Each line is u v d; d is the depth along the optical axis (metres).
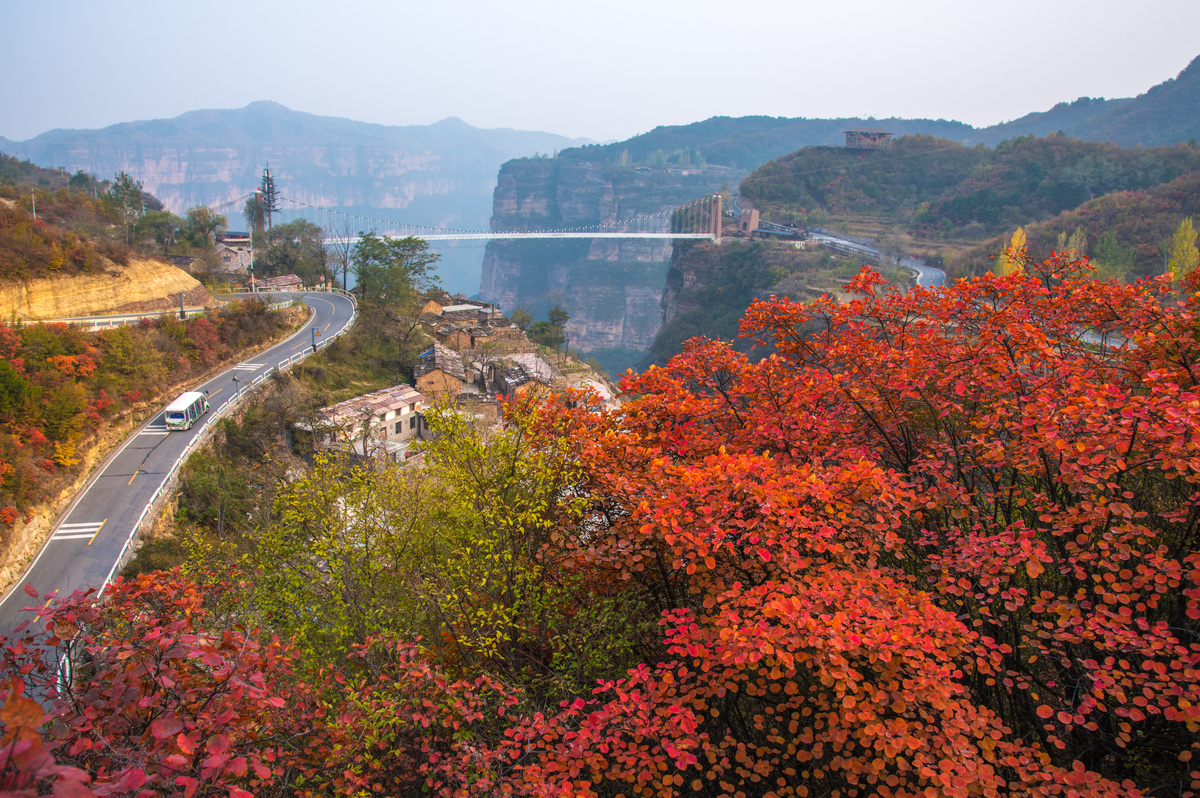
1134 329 11.02
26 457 33.47
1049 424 8.24
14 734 3.38
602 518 12.62
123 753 5.50
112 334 46.78
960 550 8.92
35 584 29.09
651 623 10.88
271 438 46.50
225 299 78.44
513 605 11.36
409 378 66.88
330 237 141.88
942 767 6.65
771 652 7.12
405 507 13.73
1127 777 8.44
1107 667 7.21
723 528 9.16
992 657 7.59
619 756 7.73
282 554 14.02
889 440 12.15
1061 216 123.50
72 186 139.38
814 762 8.87
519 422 13.12
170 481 37.59
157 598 8.21
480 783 7.35
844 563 9.24
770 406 13.02
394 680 9.89
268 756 6.69
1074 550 8.10
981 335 10.77
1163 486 10.41
